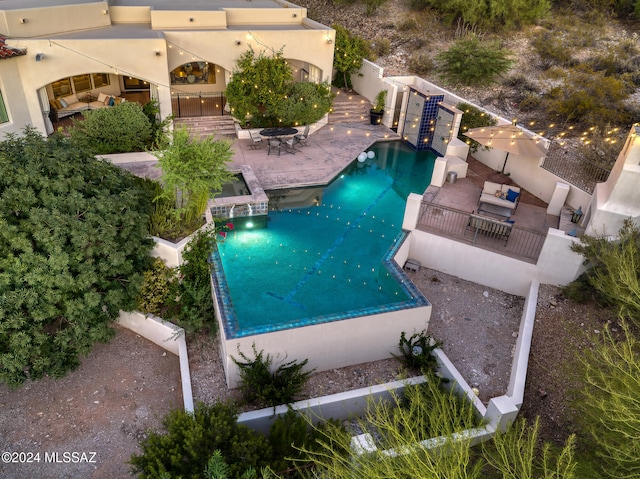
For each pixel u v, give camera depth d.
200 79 22.67
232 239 13.54
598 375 6.73
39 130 17.05
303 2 32.28
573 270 11.84
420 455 5.55
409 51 27.80
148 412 9.75
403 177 18.48
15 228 9.05
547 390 9.55
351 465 5.67
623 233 10.35
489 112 20.56
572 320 11.16
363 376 10.59
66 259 9.17
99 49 16.73
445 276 13.60
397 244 13.23
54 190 9.84
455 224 13.63
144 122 16.84
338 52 24.33
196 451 7.18
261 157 18.72
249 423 9.01
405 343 10.85
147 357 11.00
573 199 14.79
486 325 11.89
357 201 16.33
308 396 9.90
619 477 5.55
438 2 29.31
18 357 8.83
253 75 19.52
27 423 9.43
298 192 16.80
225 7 22.92
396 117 22.86
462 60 23.69
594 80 21.19
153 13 19.75
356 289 11.65
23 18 16.36
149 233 11.56
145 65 17.56
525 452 5.53
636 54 24.50
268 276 11.98
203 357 10.66
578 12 29.53
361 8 31.52
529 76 24.31
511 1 27.27
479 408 9.19
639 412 5.68
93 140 16.48
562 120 20.55
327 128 22.16
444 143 19.92
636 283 7.55
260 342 9.57
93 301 9.54
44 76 16.38
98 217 9.81
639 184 11.27
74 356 9.82
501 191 14.70
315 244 13.53
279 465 7.36
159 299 10.98
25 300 8.86
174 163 11.58
